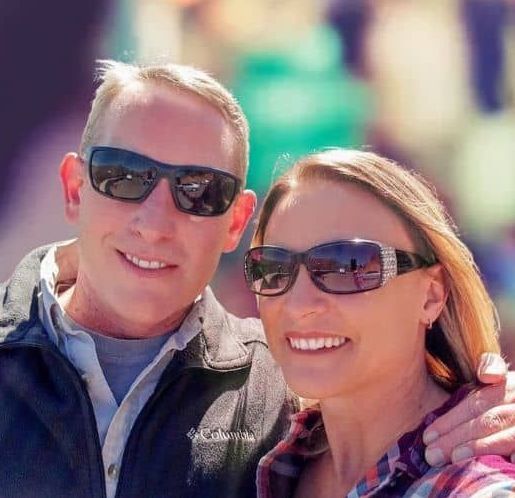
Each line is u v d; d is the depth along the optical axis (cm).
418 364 205
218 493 225
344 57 448
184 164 228
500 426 181
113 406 229
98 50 433
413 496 178
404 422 202
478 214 454
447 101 452
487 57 452
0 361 229
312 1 447
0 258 430
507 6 449
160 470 223
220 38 444
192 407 231
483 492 164
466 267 201
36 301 238
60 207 433
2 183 430
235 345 246
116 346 234
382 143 450
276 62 446
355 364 194
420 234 198
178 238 229
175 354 234
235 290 427
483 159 452
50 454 220
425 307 203
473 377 204
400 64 450
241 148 242
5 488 219
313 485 220
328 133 447
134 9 436
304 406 237
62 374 225
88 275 234
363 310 192
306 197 200
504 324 449
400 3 448
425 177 451
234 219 251
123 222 227
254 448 233
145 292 228
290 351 201
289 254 197
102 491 219
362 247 191
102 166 229
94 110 240
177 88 233
